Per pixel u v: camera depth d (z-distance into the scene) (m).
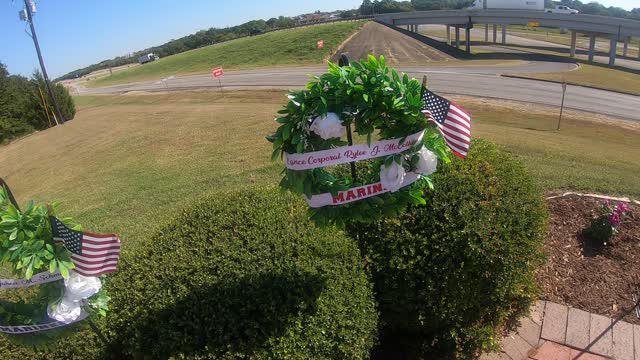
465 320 3.61
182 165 10.47
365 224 3.57
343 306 2.87
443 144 2.76
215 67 49.72
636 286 4.30
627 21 35.84
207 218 3.83
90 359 2.94
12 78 28.09
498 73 30.41
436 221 3.47
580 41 58.72
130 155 12.37
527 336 3.91
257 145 11.36
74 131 18.69
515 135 12.28
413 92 2.62
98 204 8.66
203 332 2.70
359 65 2.60
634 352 3.67
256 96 26.67
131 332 2.90
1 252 2.42
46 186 11.43
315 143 2.65
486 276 3.42
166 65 59.09
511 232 3.51
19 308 2.66
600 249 4.79
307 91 2.57
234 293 2.89
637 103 21.89
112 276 3.40
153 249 3.55
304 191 2.72
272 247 3.34
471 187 3.75
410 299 3.43
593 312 4.10
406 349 3.77
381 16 64.31
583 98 22.92
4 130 24.11
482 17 47.59
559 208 5.53
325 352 2.64
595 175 7.31
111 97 37.22
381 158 2.82
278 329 2.66
